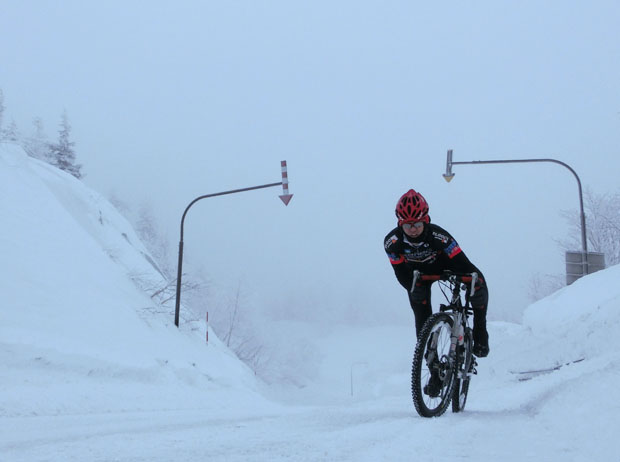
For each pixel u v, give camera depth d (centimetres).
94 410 807
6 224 1491
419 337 378
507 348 1423
